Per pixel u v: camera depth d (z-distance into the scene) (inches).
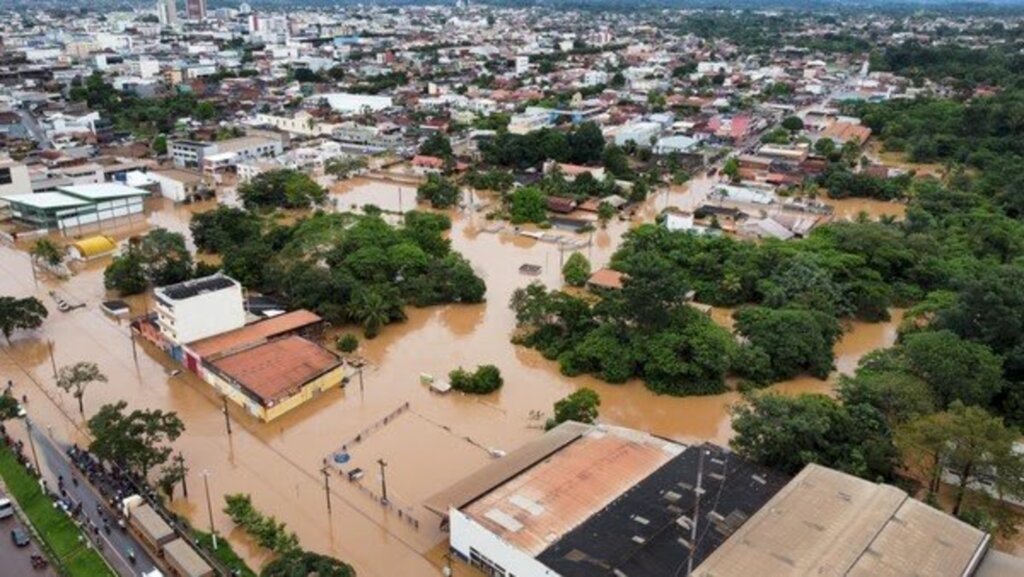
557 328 4928.6
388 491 3432.6
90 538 3021.7
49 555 2935.5
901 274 5689.0
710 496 2982.3
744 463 3240.7
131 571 2851.9
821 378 4471.0
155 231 5974.4
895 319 5315.0
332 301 5152.6
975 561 2581.2
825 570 2474.2
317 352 4512.8
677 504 2925.7
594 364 4542.3
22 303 4840.1
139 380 4426.7
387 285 5344.5
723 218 7234.3
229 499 3122.5
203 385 4389.8
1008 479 2982.3
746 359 4370.1
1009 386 3912.4
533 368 4635.8
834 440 3348.9
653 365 4320.9
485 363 4692.4
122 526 3102.9
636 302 4394.7
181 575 2810.0
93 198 7293.3
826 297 5044.3
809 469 3058.6
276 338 4704.7
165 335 4694.9
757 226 6692.9
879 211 7859.3
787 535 2647.6
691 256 5851.4
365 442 3831.2
